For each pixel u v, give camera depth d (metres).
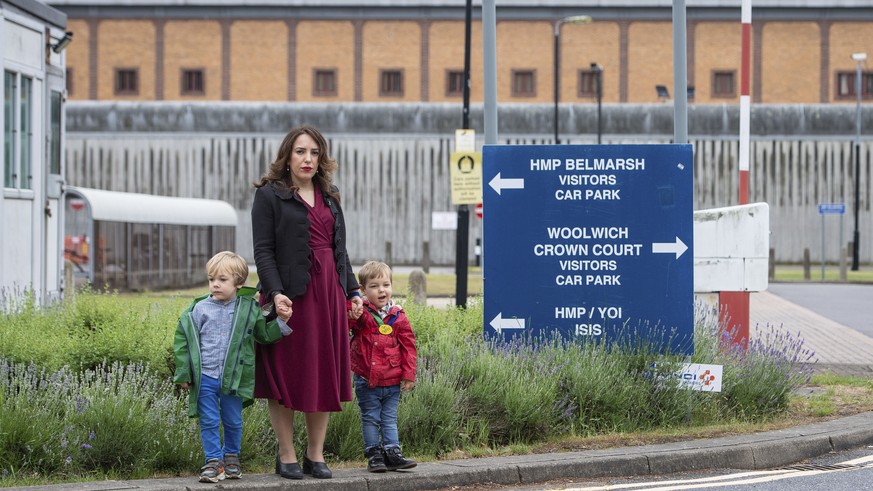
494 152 15.61
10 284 22.91
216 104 86.31
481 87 92.31
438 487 11.65
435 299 44.94
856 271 76.00
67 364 13.63
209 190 86.00
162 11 92.38
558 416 14.37
